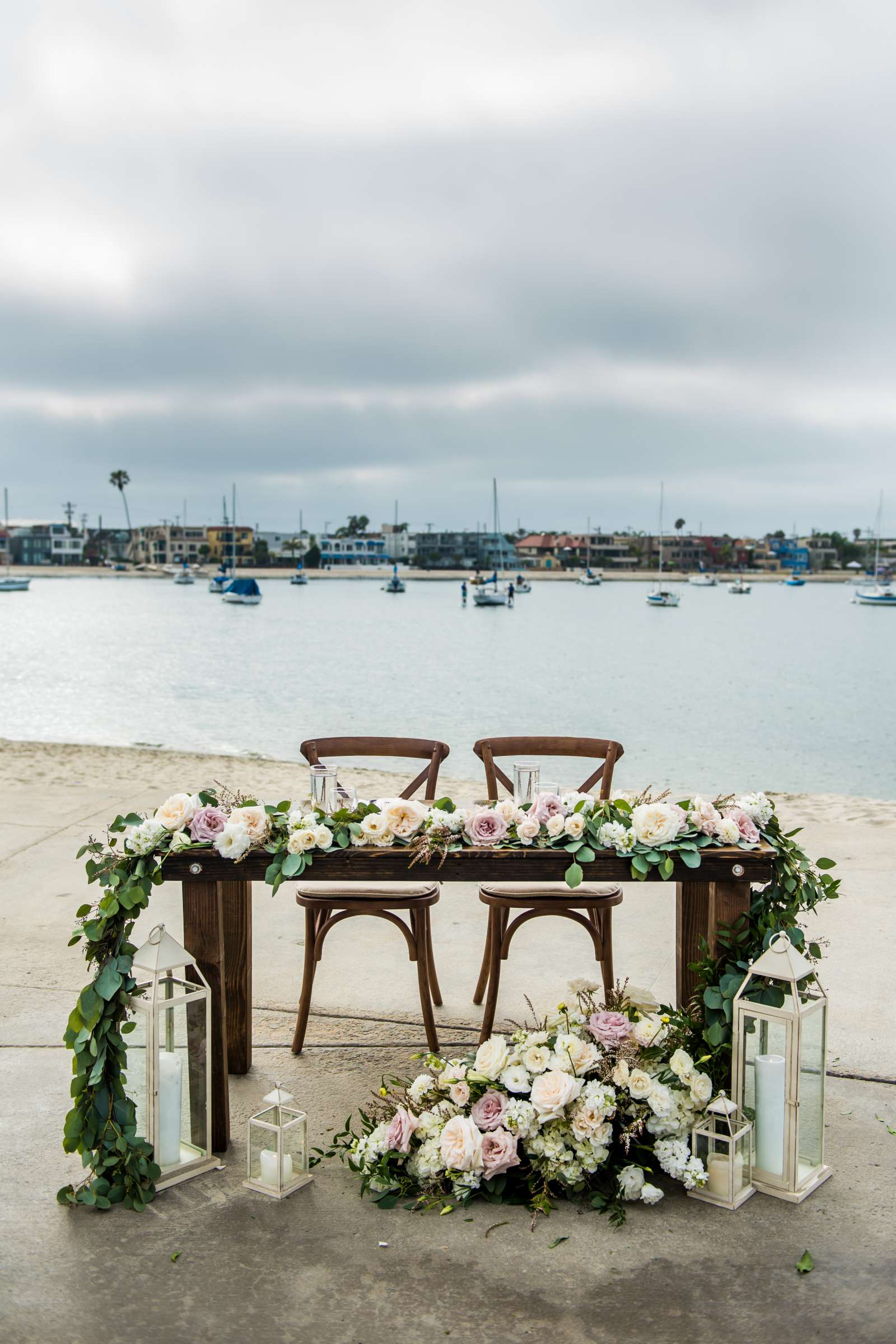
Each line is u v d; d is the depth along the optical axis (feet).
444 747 13.91
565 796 10.41
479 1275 7.94
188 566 520.42
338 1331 7.30
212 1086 9.75
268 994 13.83
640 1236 8.46
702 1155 9.05
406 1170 9.27
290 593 402.93
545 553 601.21
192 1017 9.29
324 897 11.60
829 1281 7.84
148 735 57.82
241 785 32.42
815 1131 9.20
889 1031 12.44
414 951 11.62
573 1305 7.57
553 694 88.99
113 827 9.69
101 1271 7.98
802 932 9.63
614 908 17.78
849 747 59.47
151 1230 8.55
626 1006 9.99
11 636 153.69
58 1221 8.68
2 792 27.91
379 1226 8.62
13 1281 7.86
